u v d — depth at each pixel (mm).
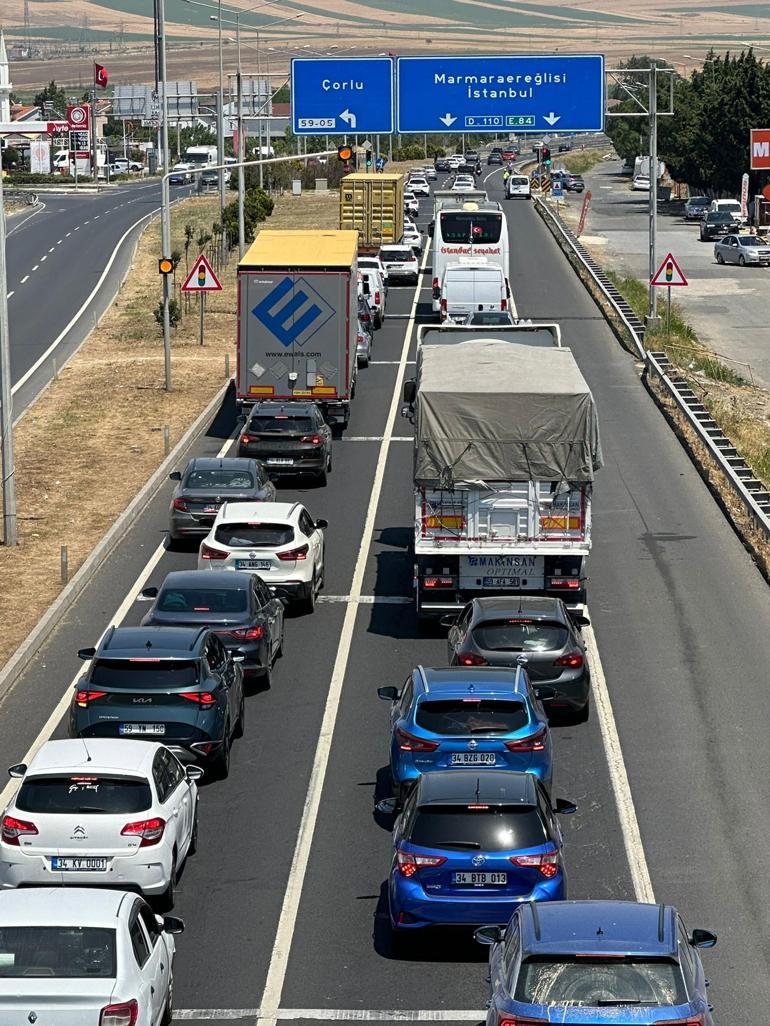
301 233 56969
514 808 19234
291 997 18328
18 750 27391
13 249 117188
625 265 104000
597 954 14281
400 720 24250
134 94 156625
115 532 42469
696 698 29938
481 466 33281
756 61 141750
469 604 30688
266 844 23297
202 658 25734
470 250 75688
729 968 19094
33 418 59531
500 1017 14133
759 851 22891
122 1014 14852
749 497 43125
